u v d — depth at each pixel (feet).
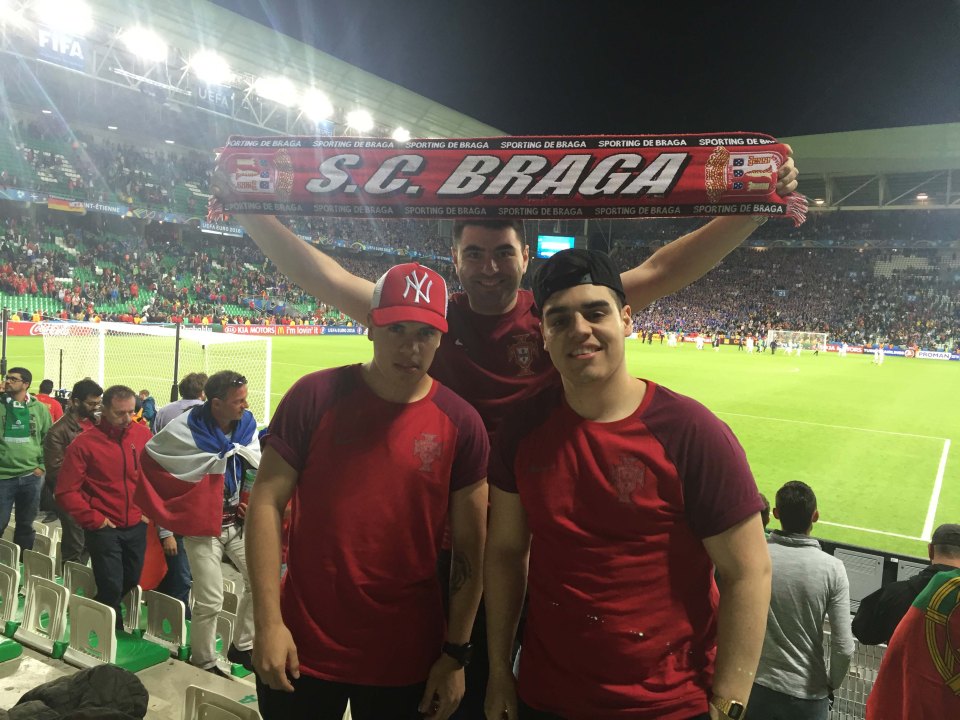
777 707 10.61
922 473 36.50
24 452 20.92
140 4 98.84
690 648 5.90
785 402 61.41
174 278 131.54
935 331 149.59
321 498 6.70
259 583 6.50
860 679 12.63
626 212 8.32
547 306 5.93
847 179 169.48
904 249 178.91
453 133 153.48
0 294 98.37
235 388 14.11
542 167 8.36
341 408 6.81
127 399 15.98
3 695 12.79
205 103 126.00
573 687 5.95
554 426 6.18
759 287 184.34
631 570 5.81
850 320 163.73
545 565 6.19
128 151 137.49
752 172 8.09
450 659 6.93
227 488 14.92
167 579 18.02
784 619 10.60
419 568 6.82
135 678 8.13
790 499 11.02
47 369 49.32
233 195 8.92
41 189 115.85
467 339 8.55
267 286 149.18
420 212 8.59
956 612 6.98
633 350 125.18
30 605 15.23
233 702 9.27
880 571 15.46
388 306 6.51
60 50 102.83
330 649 6.64
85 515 15.52
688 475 5.79
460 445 6.94
